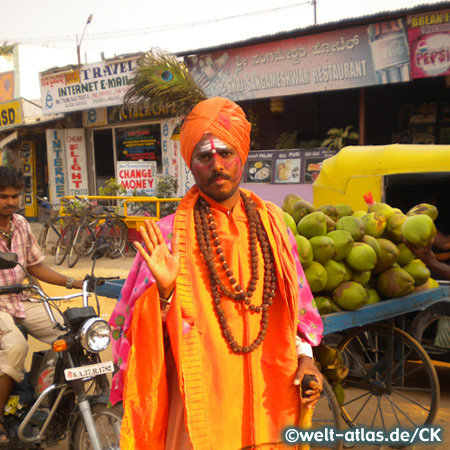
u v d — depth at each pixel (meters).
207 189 1.86
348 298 3.11
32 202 17.86
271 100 11.61
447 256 4.34
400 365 3.74
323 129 11.67
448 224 5.19
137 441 1.77
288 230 2.08
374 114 11.15
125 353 1.87
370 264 3.17
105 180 15.24
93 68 13.05
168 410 1.85
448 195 5.16
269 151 10.57
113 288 3.53
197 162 1.85
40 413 3.12
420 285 3.66
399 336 3.65
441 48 7.96
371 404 4.23
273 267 1.93
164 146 13.29
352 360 4.06
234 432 1.82
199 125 1.83
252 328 1.86
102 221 11.41
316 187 5.56
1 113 16.95
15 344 3.07
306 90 9.45
